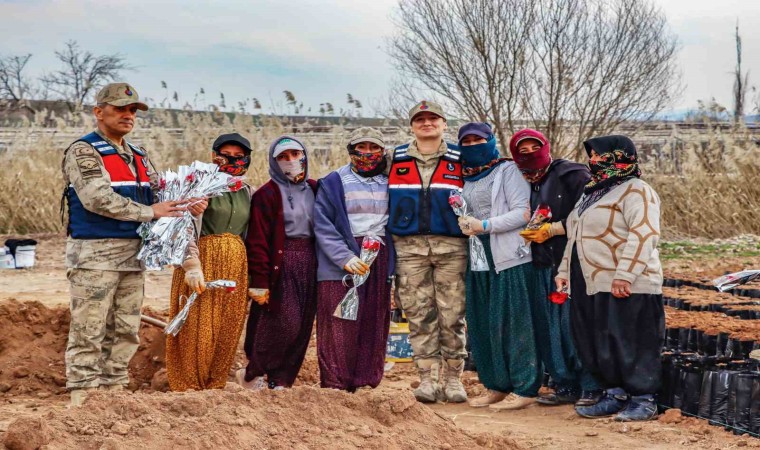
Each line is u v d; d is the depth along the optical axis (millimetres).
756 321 8508
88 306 6332
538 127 18531
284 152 6781
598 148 6371
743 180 18516
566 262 6605
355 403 5164
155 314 8664
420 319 7113
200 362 6508
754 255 15375
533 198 6859
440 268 7043
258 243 6695
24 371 7727
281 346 6832
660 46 18500
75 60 40062
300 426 4875
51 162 17875
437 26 18438
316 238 6824
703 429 5984
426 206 6883
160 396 4996
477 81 18453
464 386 7793
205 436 4566
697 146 19156
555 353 6852
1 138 19703
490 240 6863
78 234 6320
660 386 6344
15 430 4418
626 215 6312
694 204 18266
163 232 6203
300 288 6844
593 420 6426
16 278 12711
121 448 4383
